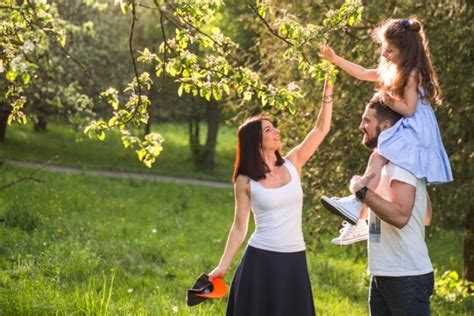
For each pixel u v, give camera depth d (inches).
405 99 212.5
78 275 476.7
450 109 456.1
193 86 271.3
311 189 537.0
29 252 530.3
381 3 476.1
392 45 212.8
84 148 1501.0
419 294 215.3
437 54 469.7
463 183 476.7
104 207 828.0
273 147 236.4
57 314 318.3
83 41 1159.6
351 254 702.5
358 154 517.3
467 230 570.3
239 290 233.6
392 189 210.2
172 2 259.4
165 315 346.6
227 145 1888.5
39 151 1389.0
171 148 1734.7
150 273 523.5
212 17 266.7
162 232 745.0
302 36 250.2
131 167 1385.3
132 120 278.4
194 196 1058.7
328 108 248.7
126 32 1318.9
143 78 277.3
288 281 232.7
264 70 585.0
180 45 268.1
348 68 247.1
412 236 215.8
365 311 473.7
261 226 234.2
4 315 327.3
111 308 343.9
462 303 499.5
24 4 275.3
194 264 582.9
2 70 270.5
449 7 468.8
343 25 255.6
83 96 346.6
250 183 235.3
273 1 525.7
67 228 649.6
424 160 211.9
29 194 800.3
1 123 1300.4
